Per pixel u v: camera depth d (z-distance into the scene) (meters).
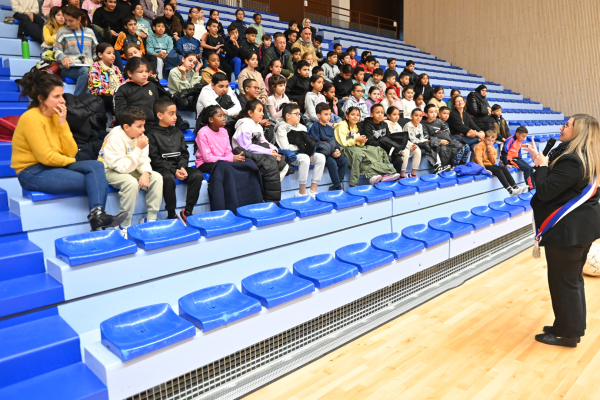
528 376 2.21
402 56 11.56
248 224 2.69
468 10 12.02
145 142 2.74
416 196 4.08
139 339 1.86
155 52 5.09
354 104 5.10
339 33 11.91
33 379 1.76
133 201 2.69
